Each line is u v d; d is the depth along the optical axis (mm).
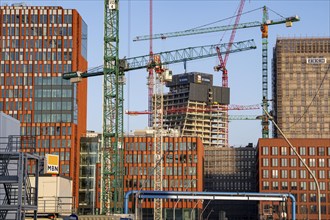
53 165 104438
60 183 116938
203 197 184250
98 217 100062
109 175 196875
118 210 197750
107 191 193000
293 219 186375
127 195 178375
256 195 186375
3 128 87062
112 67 194125
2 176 70500
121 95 194125
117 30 192750
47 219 96438
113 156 196625
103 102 194375
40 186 114875
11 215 81938
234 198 185250
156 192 181750
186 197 183875
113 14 192750
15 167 83688
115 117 193000
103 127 192625
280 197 186750
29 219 92125
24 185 71188
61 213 105562
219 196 185000
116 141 192000
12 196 82000
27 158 74812
